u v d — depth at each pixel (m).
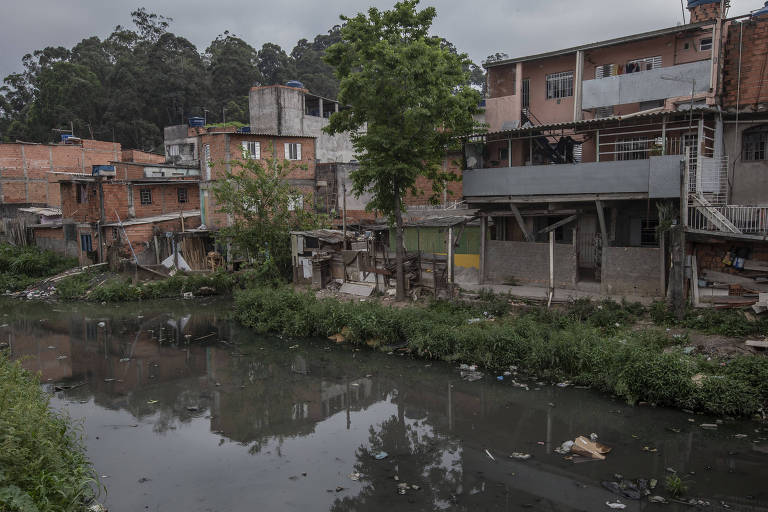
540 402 12.78
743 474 9.20
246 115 63.16
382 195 20.81
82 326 22.59
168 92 61.19
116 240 32.47
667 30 19.81
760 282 14.62
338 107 49.94
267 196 28.64
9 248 37.09
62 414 11.95
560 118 23.36
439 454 10.66
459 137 20.50
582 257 21.25
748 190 17.95
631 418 11.59
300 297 21.55
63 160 48.25
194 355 18.11
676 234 15.13
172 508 8.78
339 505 8.82
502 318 17.38
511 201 19.81
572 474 9.55
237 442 11.44
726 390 11.30
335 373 15.82
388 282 22.66
